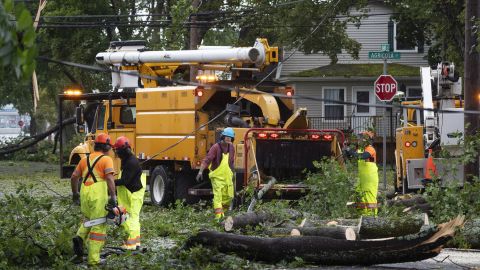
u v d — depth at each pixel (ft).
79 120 161.27
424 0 215.51
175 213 122.21
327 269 78.59
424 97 153.58
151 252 85.30
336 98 312.91
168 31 216.54
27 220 85.35
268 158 128.57
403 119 165.78
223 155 116.57
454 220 76.48
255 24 260.01
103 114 157.99
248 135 128.06
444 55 222.48
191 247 82.07
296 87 314.14
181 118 139.64
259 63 143.54
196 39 219.00
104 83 300.81
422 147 147.02
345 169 114.32
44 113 456.86
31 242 80.33
